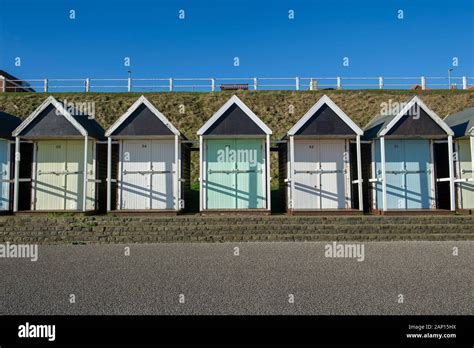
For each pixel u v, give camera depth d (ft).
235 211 50.44
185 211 57.06
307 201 53.52
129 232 43.73
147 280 26.58
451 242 41.73
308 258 33.76
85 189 49.78
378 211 51.93
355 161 56.49
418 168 54.03
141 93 100.94
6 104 91.91
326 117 52.03
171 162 53.47
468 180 50.52
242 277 27.27
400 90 101.24
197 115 91.71
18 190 54.39
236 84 103.91
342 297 22.77
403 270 29.19
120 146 53.36
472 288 24.44
